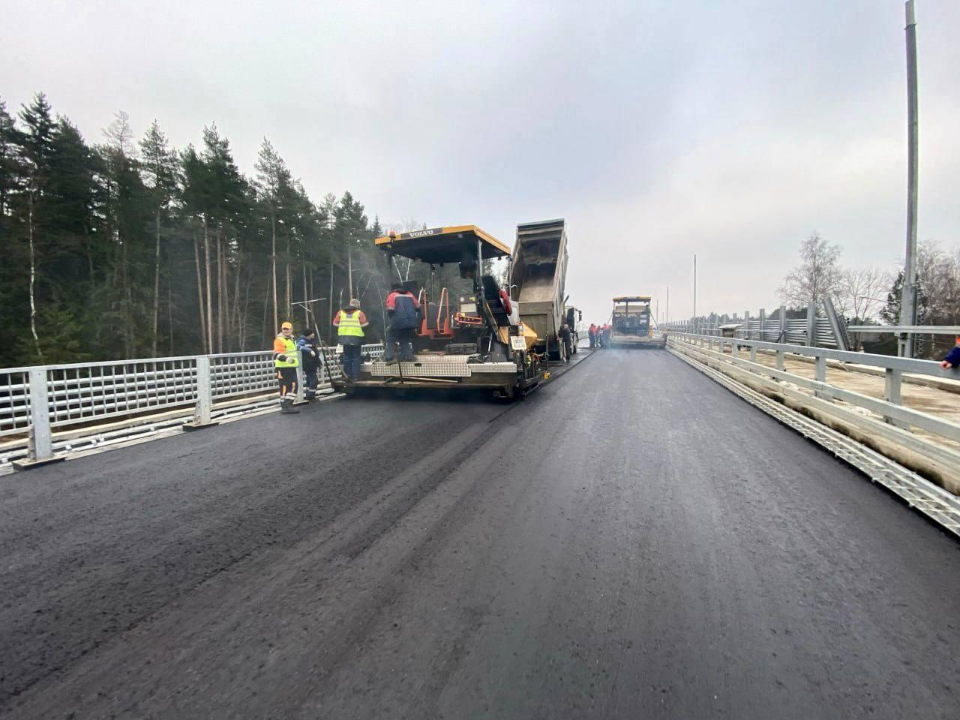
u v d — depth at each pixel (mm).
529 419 6676
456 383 7949
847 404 6090
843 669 1804
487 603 2266
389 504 3541
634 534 2994
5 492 3947
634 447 5121
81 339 24422
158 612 2246
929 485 3607
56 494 3875
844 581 2441
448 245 8625
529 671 1811
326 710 1640
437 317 9109
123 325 26547
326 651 1950
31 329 22969
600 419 6648
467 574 2533
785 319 15836
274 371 8922
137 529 3170
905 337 9102
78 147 26031
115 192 27891
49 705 1680
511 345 8391
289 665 1871
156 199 28469
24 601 2350
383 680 1777
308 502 3604
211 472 4379
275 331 32844
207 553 2818
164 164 29641
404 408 7664
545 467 4414
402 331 8414
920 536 2965
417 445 5262
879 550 2779
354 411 7438
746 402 8102
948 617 2135
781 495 3672
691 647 1934
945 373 3611
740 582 2432
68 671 1856
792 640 1976
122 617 2209
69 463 4785
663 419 6637
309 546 2889
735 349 11008
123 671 1852
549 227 15422
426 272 9578
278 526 3184
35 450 4762
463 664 1855
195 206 28906
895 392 4434
